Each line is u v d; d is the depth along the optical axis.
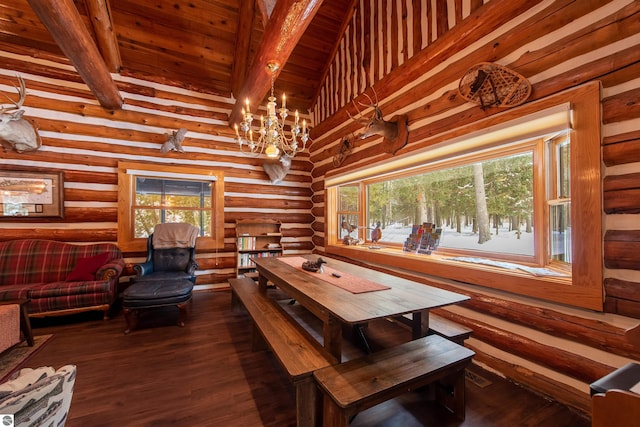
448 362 1.53
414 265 2.92
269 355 2.40
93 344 2.59
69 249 3.57
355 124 4.00
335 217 4.80
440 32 2.61
